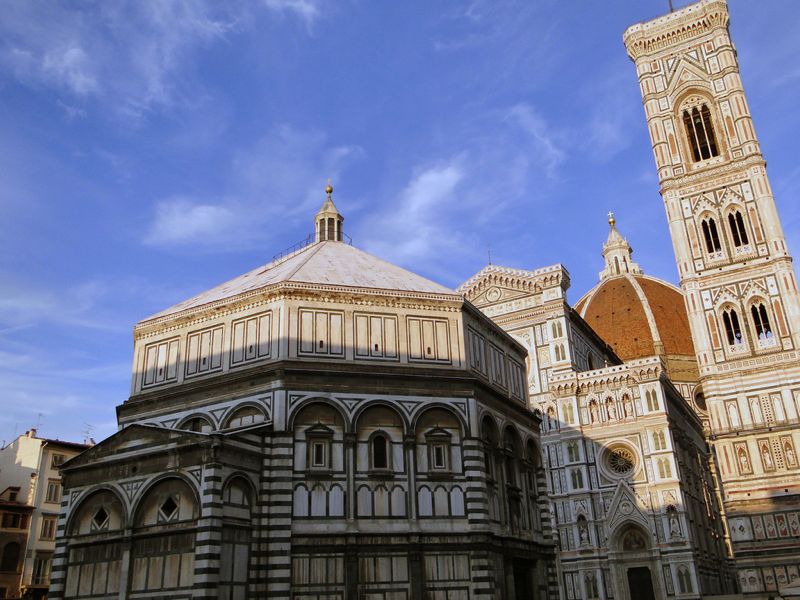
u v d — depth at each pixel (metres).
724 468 95.12
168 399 55.38
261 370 51.50
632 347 168.38
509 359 67.06
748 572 89.38
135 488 46.84
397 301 56.47
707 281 104.81
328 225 77.44
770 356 97.06
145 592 44.09
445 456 52.25
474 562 49.22
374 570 47.38
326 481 48.84
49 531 88.69
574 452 103.69
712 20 117.06
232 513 45.03
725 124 111.12
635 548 97.25
